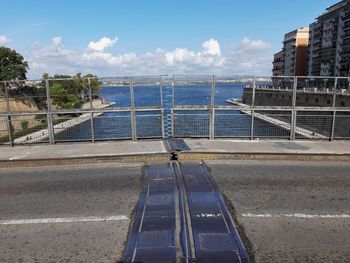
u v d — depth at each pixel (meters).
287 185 6.59
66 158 8.77
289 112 11.47
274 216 4.98
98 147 10.11
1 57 55.31
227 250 3.90
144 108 11.02
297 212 5.15
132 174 7.50
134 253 3.87
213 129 11.18
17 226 4.76
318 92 38.12
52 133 10.91
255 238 4.25
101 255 3.86
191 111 12.44
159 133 11.34
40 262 3.75
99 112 10.95
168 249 3.94
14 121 11.08
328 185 6.61
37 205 5.64
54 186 6.75
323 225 4.68
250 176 7.24
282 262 3.67
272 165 8.30
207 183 6.67
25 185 6.88
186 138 11.37
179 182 6.76
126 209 5.31
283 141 10.94
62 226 4.72
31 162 8.70
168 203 5.51
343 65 84.62
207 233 4.37
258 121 11.23
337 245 4.09
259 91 27.98
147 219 4.87
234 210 5.21
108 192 6.23
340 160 8.99
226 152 9.13
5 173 7.97
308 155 9.01
